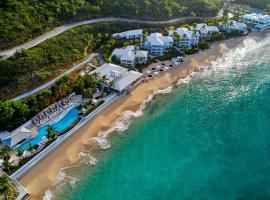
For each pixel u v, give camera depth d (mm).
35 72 103125
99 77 110312
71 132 90500
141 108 104625
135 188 75375
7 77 96375
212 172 79562
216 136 92562
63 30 128625
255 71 131250
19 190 71625
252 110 104250
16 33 111688
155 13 165875
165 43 141500
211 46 153125
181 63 133500
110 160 83500
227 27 168750
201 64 135500
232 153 85812
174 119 100250
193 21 175125
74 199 71875
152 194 73875
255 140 90375
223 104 108000
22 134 84750
